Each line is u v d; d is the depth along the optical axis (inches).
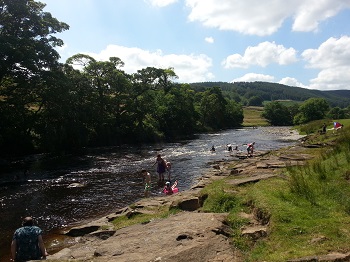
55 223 542.6
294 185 391.2
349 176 398.3
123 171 1050.1
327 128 1993.1
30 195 738.2
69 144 1605.6
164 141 2197.3
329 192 363.3
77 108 1658.5
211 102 3649.1
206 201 417.4
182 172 998.4
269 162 774.5
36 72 1382.9
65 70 1722.4
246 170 701.3
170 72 2908.5
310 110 3831.2
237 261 245.4
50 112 1453.0
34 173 1024.2
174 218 372.8
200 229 309.7
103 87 2091.5
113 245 307.7
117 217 497.4
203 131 3161.9
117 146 1899.6
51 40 1512.1
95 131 1892.2
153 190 769.6
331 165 468.8
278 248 253.6
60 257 331.6
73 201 680.4
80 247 370.0
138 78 2613.2
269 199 353.1
